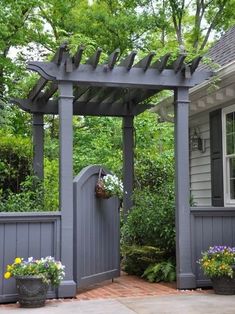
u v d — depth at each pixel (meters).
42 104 8.52
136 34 17.95
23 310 5.25
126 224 8.25
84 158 13.95
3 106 8.55
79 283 6.13
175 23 20.22
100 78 6.28
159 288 6.62
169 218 7.39
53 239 5.97
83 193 6.36
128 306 5.38
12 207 6.89
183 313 4.97
